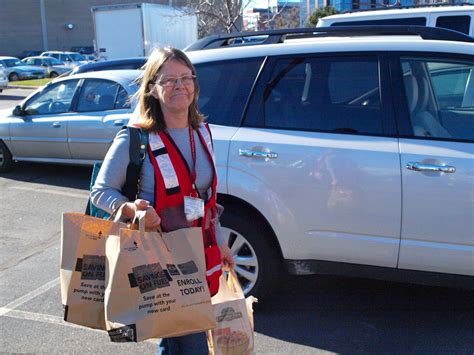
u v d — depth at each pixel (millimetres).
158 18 17234
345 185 3529
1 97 22938
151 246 2148
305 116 3744
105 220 2217
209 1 18781
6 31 54781
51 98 8430
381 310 3980
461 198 3340
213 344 2525
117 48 17078
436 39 3953
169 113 2400
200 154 2477
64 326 3883
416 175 3402
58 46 57125
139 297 2080
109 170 2344
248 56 3971
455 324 3762
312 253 3703
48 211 6770
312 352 3459
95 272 2195
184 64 2377
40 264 5078
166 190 2328
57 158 8312
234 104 3912
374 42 3740
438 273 3490
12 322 3945
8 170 8812
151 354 3512
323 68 3777
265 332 3707
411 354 3408
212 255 2496
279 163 3672
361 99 3662
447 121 3535
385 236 3508
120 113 7688
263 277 3865
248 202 3752
